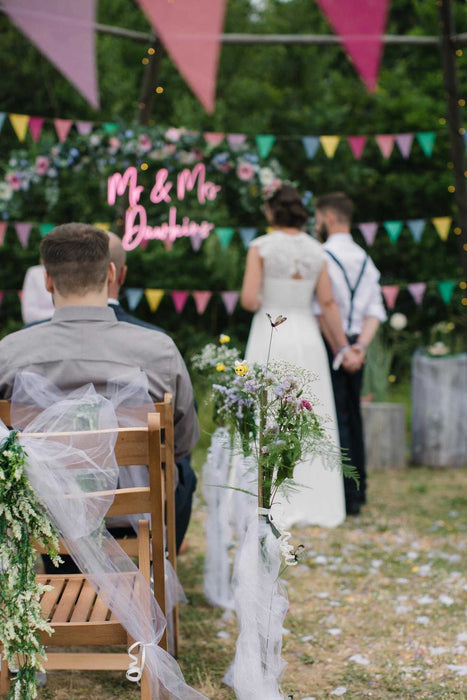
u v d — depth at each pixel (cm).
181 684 214
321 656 280
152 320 880
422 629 303
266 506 220
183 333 876
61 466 193
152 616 208
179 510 284
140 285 852
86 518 197
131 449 199
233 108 968
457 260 918
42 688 256
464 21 918
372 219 939
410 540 416
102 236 247
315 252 430
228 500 295
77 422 209
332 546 406
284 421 214
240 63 1015
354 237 938
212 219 680
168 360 245
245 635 220
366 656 279
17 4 383
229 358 297
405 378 838
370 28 291
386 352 670
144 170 606
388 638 295
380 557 389
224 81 991
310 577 363
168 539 258
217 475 323
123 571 212
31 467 191
